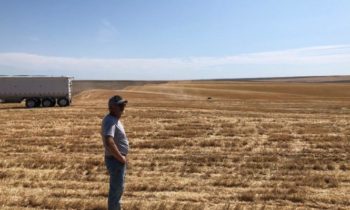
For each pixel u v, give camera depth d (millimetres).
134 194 11375
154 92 86938
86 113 40250
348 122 33719
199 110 45031
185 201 10812
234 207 10172
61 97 53094
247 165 16031
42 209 9883
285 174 14453
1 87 52375
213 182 12992
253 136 25188
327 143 22266
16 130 27688
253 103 60562
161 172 14719
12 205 10133
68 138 23781
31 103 52969
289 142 22812
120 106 7695
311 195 11523
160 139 23609
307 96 82688
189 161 16750
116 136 7691
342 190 12289
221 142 22344
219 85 121938
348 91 97438
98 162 16188
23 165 15617
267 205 10516
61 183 12617
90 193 11359
